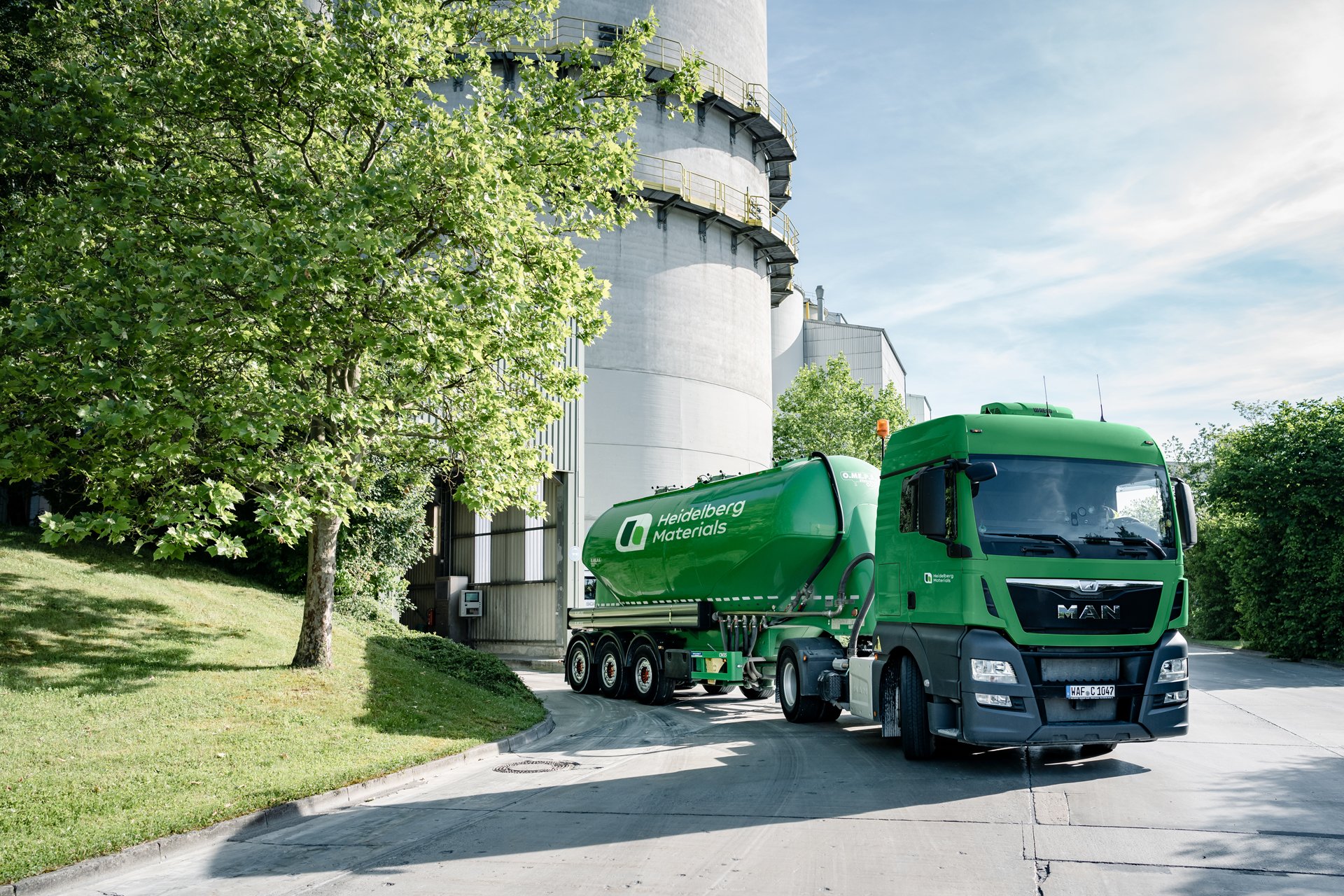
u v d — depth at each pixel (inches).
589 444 1382.9
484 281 456.4
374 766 397.7
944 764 396.2
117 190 450.3
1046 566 367.2
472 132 451.2
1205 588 1518.2
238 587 743.1
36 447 434.0
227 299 433.1
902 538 422.0
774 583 604.4
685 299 1496.1
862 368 2667.3
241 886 248.8
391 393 543.2
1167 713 366.9
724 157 1595.7
